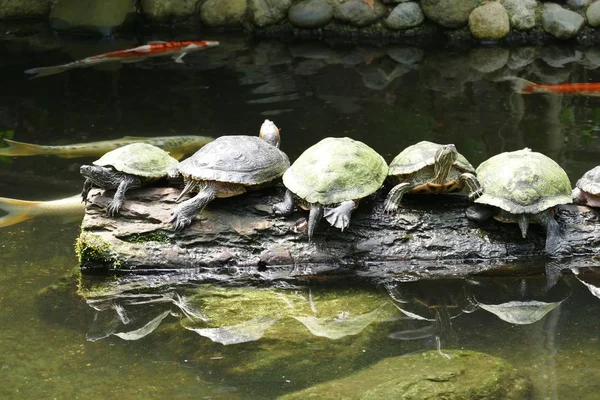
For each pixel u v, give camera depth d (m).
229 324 3.04
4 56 5.03
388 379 2.85
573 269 3.21
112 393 2.83
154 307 3.10
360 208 3.24
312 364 2.90
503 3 5.41
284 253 3.21
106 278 3.21
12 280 3.20
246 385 2.84
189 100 4.32
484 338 2.97
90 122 4.11
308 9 5.53
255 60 4.97
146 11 5.71
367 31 5.54
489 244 3.23
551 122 4.04
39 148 3.90
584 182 3.25
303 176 3.18
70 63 4.87
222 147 3.22
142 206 3.23
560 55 5.03
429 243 3.22
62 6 5.63
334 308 3.10
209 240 3.22
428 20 5.50
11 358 2.92
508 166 3.22
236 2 5.64
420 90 4.41
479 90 4.40
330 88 4.44
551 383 2.84
